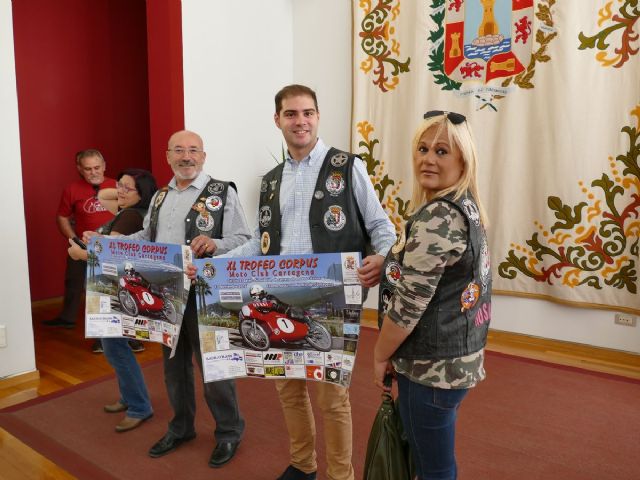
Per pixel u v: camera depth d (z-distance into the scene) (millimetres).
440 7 4016
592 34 3445
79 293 4281
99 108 5156
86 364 3492
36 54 4688
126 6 5270
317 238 1793
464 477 2172
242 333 1814
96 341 3693
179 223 2221
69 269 4238
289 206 1845
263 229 1928
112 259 2209
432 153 1317
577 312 3746
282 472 2215
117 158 5336
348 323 1696
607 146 3471
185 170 2207
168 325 2135
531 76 3701
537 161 3742
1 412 2793
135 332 2219
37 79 4715
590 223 3580
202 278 1821
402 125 4301
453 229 1240
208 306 1830
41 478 2174
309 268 1713
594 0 3420
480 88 3910
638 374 3258
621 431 2551
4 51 2986
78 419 2713
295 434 1974
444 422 1353
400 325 1282
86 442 2475
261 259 1759
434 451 1372
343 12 4609
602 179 3508
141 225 2471
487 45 3850
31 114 4707
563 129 3596
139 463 2287
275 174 1921
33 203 4801
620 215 3475
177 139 2188
